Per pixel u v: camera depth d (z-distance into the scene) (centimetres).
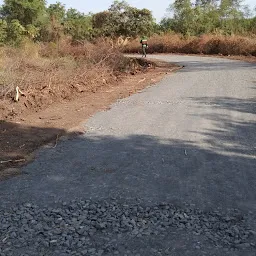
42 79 1137
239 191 465
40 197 457
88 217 405
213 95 1109
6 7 3045
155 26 4562
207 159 575
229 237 363
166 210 419
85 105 1030
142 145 651
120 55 1988
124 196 455
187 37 3862
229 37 3288
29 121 840
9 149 639
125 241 358
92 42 2723
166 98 1096
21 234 373
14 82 1019
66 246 351
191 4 4356
